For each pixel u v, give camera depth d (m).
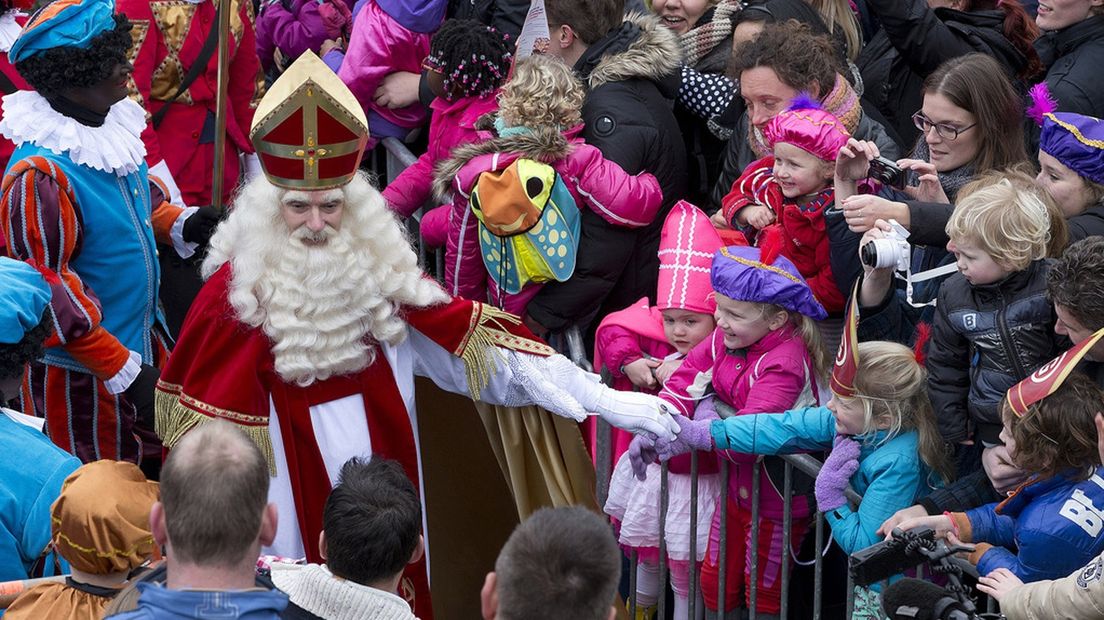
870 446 14.20
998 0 19.05
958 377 13.66
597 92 17.77
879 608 14.15
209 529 8.95
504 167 17.05
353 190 14.12
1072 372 12.04
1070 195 13.90
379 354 14.49
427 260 21.16
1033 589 11.05
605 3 18.22
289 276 13.88
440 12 20.39
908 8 17.59
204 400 14.03
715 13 19.61
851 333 13.74
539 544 8.71
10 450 13.04
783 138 15.37
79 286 16.55
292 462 14.23
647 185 17.14
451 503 16.42
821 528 14.59
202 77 21.03
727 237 16.89
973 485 13.59
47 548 12.82
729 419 14.99
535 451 15.34
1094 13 16.62
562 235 16.92
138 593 9.55
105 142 16.89
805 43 16.56
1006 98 15.22
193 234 19.16
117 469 11.95
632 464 15.41
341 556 11.02
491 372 14.64
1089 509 11.84
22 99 16.80
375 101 20.88
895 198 15.62
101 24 16.50
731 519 16.14
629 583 17.91
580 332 18.09
